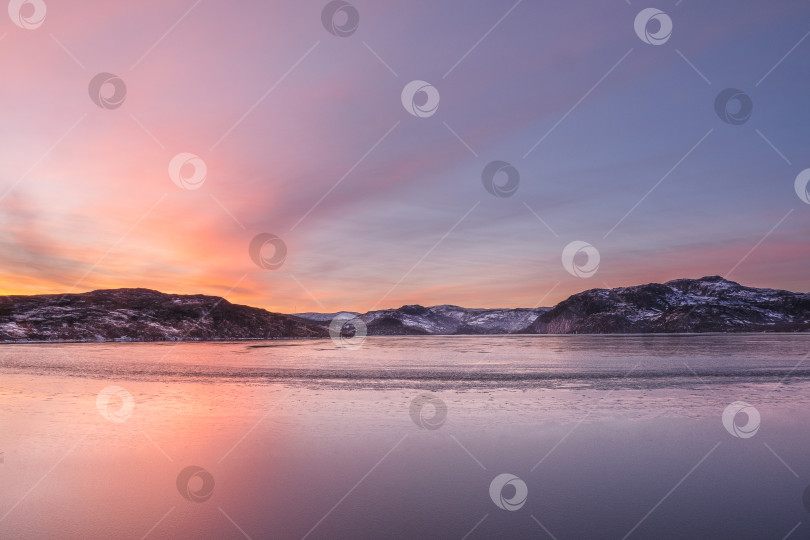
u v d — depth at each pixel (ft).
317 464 37.42
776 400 67.56
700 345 249.96
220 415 57.11
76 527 26.23
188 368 126.52
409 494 31.14
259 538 24.80
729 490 32.01
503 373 108.58
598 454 40.24
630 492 31.68
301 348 266.77
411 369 121.60
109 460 38.37
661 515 27.96
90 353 209.46
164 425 51.37
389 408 61.77
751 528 26.20
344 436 46.29
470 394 74.64
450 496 30.78
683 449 41.88
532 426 50.75
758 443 43.75
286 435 46.57
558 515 27.86
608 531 25.81
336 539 24.72
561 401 67.36
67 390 80.69
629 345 264.72
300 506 29.17
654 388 80.94
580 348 241.55
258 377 102.32
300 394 75.10
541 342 375.04
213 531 25.71
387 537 24.94
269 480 33.65
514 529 25.98
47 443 43.73
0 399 70.13
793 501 30.04
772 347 220.64
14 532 25.67
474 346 303.89
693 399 68.85
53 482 33.32
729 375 100.22
